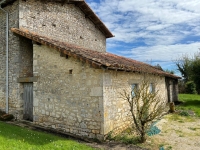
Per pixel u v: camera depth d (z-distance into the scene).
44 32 9.97
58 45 7.07
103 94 6.33
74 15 12.05
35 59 8.07
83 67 6.74
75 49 7.57
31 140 5.38
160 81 13.57
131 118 8.42
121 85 7.73
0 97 9.84
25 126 7.69
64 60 7.22
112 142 6.20
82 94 6.74
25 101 8.89
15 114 9.01
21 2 8.97
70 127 6.98
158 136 7.05
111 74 6.96
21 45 9.03
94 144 5.95
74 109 6.90
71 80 7.01
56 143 5.40
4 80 9.65
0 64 9.91
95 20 13.45
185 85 25.77
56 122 7.36
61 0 10.88
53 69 7.52
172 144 6.26
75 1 11.46
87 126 6.58
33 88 8.12
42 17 9.93
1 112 9.45
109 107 6.69
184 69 27.55
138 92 6.84
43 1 10.06
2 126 6.80
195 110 12.07
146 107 6.35
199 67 16.72
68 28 11.51
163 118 9.93
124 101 7.90
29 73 9.31
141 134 6.31
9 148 4.38
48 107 7.62
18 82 8.89
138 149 5.65
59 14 10.96
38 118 7.92
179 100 17.48
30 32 8.88
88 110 6.58
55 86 7.44
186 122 9.14
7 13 9.36
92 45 13.62
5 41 9.66
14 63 9.10
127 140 6.36
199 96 20.98
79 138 6.46
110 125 6.69
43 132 6.90
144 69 9.30
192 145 6.22
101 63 5.82
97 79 6.43
